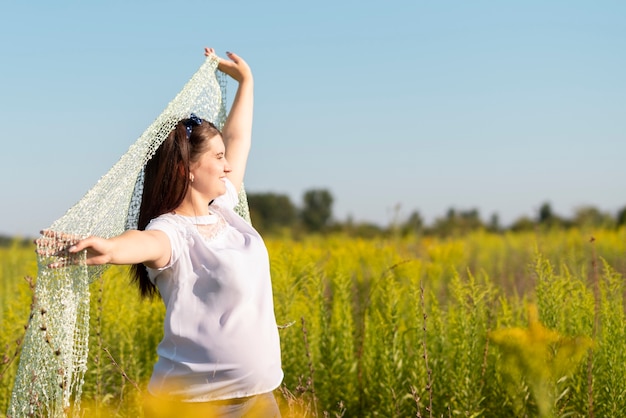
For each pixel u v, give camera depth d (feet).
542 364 12.15
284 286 18.45
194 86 11.62
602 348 15.25
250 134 13.20
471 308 16.88
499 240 47.21
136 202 11.03
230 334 10.10
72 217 9.66
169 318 10.17
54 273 9.48
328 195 151.53
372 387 17.07
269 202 152.15
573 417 14.76
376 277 23.47
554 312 16.35
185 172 10.57
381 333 17.47
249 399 10.38
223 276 10.11
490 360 16.16
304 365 17.44
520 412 14.47
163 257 9.91
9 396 16.01
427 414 15.71
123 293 18.60
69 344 9.54
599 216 47.91
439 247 33.53
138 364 17.24
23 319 17.66
